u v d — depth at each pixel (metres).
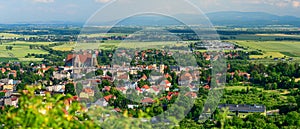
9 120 6.39
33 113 6.16
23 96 6.37
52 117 6.20
